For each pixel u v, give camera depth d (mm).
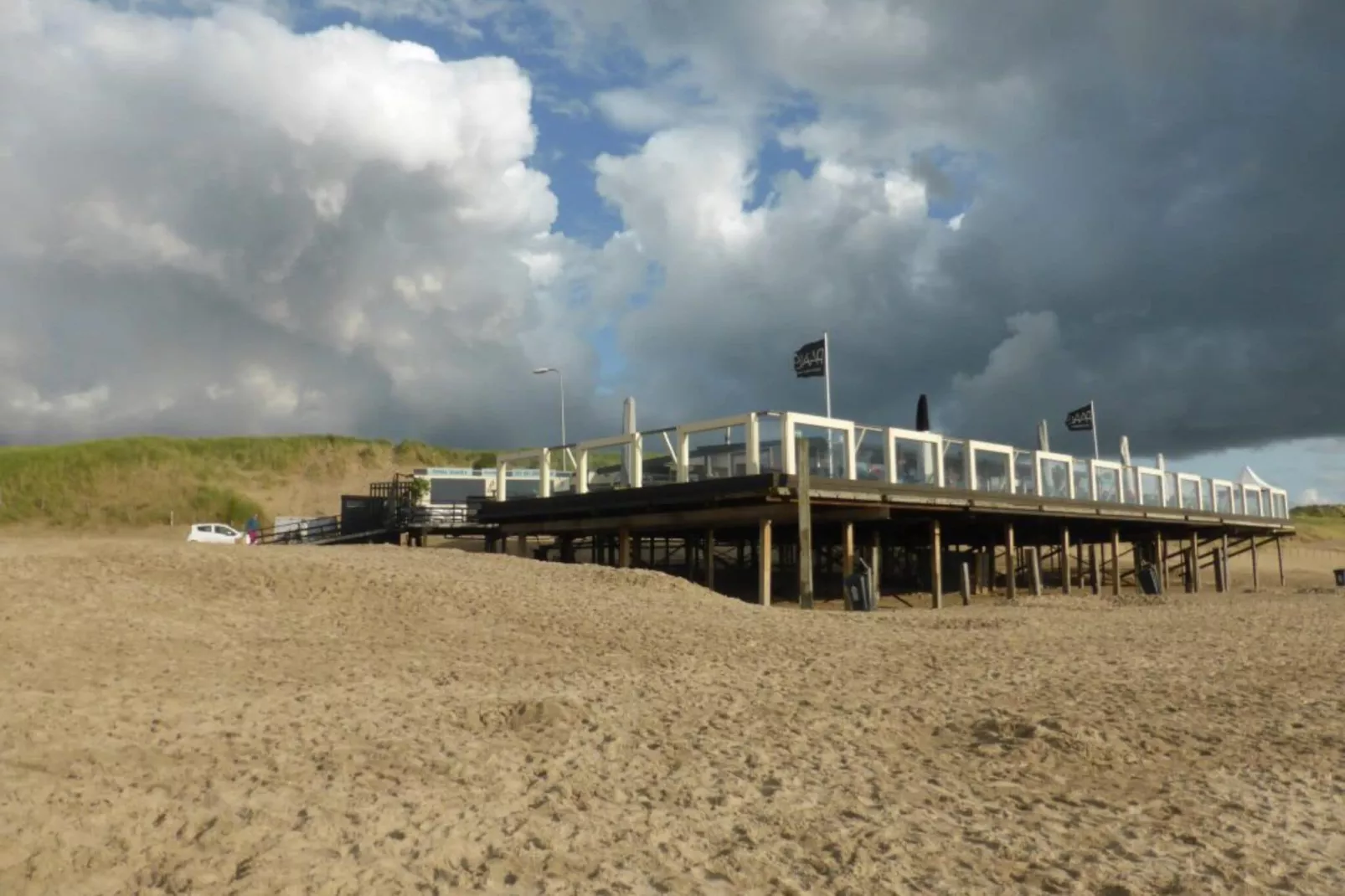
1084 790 7180
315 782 6645
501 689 10883
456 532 41469
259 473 86375
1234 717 9633
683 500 27391
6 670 10062
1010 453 35219
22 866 4602
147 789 6109
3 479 75812
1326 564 71188
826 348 31938
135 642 12117
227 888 4543
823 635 16250
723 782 7219
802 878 5277
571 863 5312
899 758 8117
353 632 14250
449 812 6148
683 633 15719
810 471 26750
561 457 36438
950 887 5191
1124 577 51000
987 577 44375
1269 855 5734
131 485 78938
